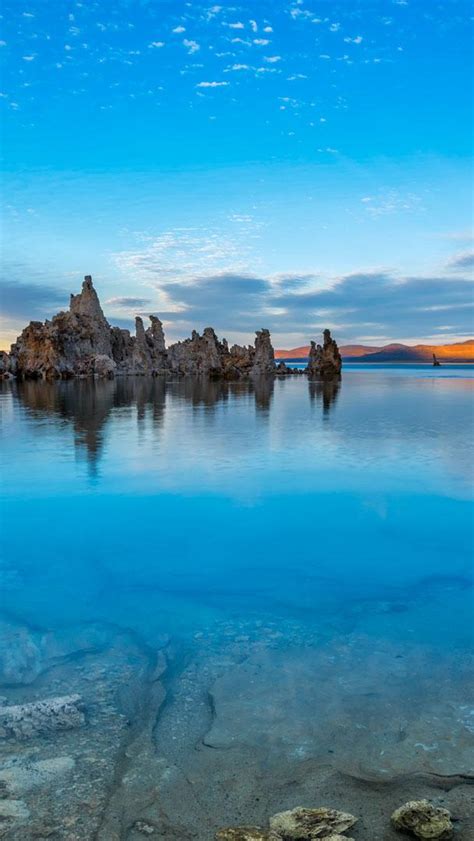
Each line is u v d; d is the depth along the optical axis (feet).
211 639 19.62
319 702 15.49
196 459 49.32
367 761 13.08
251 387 172.14
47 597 23.45
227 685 16.49
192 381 220.02
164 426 71.67
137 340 280.10
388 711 15.05
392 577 25.38
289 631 20.20
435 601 22.80
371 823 11.23
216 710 15.17
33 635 20.08
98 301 250.16
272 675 17.03
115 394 138.21
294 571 26.07
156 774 12.65
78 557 27.94
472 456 50.03
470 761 13.03
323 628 20.40
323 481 41.32
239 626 20.67
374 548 28.81
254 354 321.32
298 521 32.83
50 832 10.95
